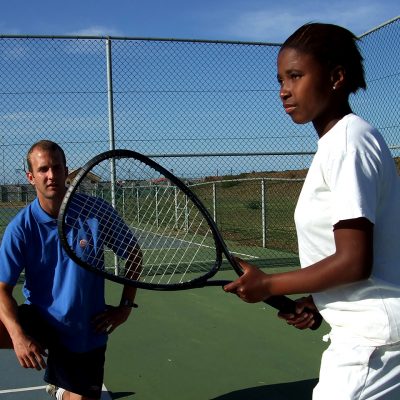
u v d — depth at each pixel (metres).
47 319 2.79
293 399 3.56
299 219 1.76
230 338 4.86
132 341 4.81
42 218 2.77
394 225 1.68
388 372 1.67
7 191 9.34
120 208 5.73
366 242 1.55
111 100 7.29
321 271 1.56
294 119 1.79
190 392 3.69
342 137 1.65
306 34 1.73
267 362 4.25
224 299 6.25
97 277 2.85
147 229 5.35
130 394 3.67
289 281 1.61
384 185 1.64
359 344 1.68
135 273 2.92
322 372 1.76
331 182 1.63
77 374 2.85
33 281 2.82
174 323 5.36
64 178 2.79
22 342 2.58
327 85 1.72
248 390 3.71
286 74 1.76
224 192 16.56
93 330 2.85
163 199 6.09
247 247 10.55
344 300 1.70
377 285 1.66
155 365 4.21
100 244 2.82
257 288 1.66
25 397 3.68
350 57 1.74
